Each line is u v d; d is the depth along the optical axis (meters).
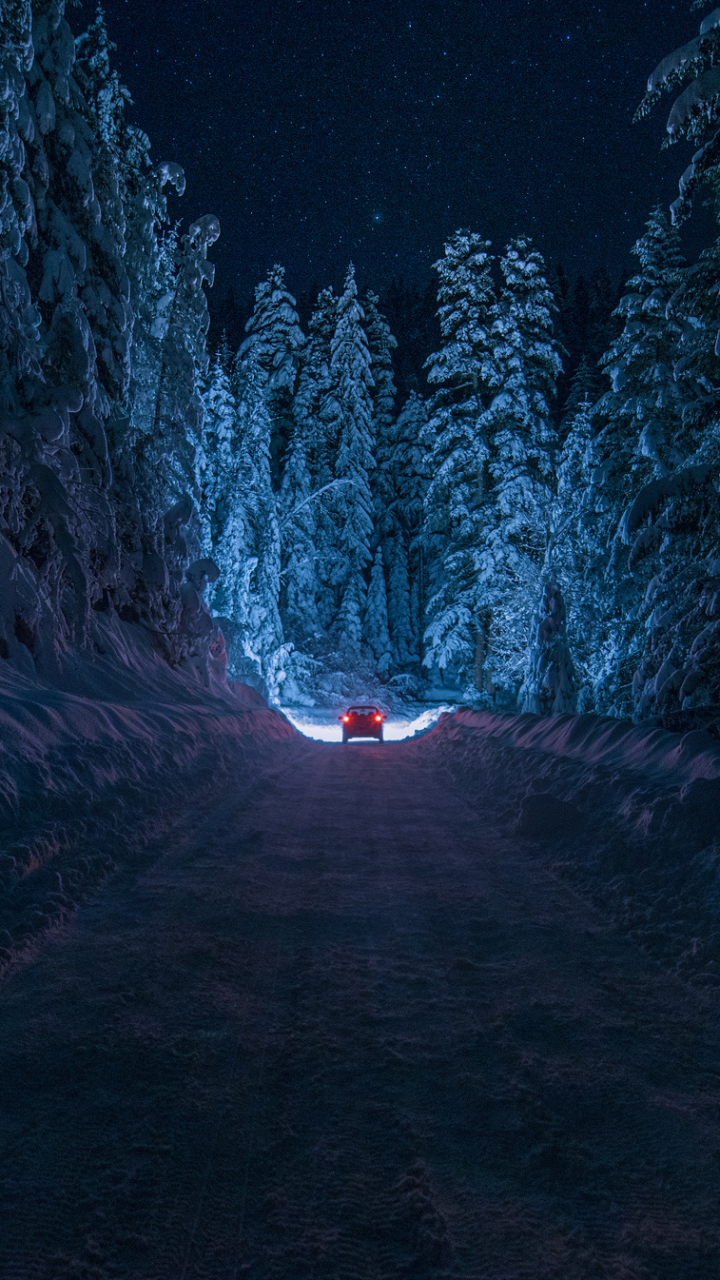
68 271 15.23
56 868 5.76
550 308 35.97
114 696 12.84
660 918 5.27
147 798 8.37
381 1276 2.21
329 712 45.56
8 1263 2.18
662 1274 2.22
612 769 8.59
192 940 4.84
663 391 21.48
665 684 11.77
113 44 21.14
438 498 40.09
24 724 8.00
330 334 60.34
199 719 14.16
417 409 56.53
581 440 30.00
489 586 34.38
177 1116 2.95
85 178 16.61
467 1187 2.60
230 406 42.28
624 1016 3.98
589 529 25.95
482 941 5.08
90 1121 2.89
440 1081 3.28
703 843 5.90
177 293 22.20
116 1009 3.83
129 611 18.03
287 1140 2.83
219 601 40.84
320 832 8.48
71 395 13.62
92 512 15.73
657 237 24.25
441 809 10.32
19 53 12.23
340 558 55.31
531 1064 3.44
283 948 4.82
